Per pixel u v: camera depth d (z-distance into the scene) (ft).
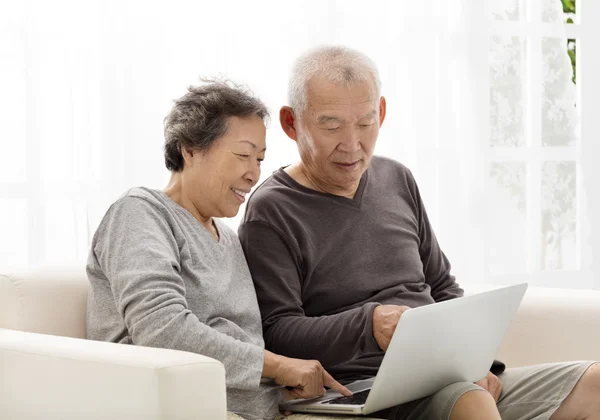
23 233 8.11
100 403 4.50
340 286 6.20
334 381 5.54
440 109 10.41
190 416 4.33
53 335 5.41
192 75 8.77
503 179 10.96
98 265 5.42
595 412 5.85
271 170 9.24
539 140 11.16
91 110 8.32
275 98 9.20
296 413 5.54
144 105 8.52
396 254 6.48
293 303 5.99
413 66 10.12
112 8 8.34
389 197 6.70
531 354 6.82
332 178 6.30
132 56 8.45
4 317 5.54
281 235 6.08
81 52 8.25
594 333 6.60
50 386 4.73
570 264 11.45
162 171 8.63
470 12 10.48
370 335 5.49
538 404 5.99
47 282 5.73
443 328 5.08
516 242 11.02
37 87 8.08
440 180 10.44
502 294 5.49
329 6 9.48
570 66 11.34
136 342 4.94
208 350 4.93
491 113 10.84
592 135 11.53
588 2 11.51
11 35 8.02
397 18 10.03
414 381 5.21
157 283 4.98
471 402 5.29
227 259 5.78
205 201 5.65
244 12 9.02
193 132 5.54
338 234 6.29
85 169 8.29
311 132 6.20
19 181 8.08
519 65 11.00
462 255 10.56
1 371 4.98
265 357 5.39
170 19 8.65
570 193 11.44
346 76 6.10
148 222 5.25
